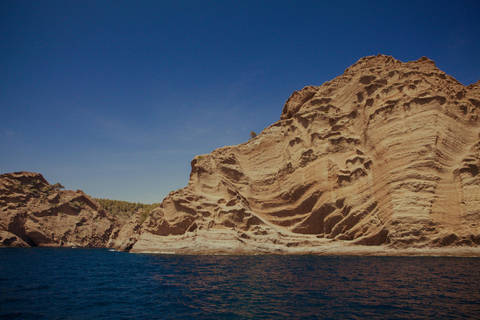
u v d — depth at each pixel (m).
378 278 24.80
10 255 59.53
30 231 104.25
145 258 47.94
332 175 54.16
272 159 67.81
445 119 46.88
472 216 41.22
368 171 49.31
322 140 58.53
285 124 69.56
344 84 62.94
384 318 14.89
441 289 20.45
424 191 42.72
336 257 42.03
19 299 20.75
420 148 45.06
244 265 35.56
